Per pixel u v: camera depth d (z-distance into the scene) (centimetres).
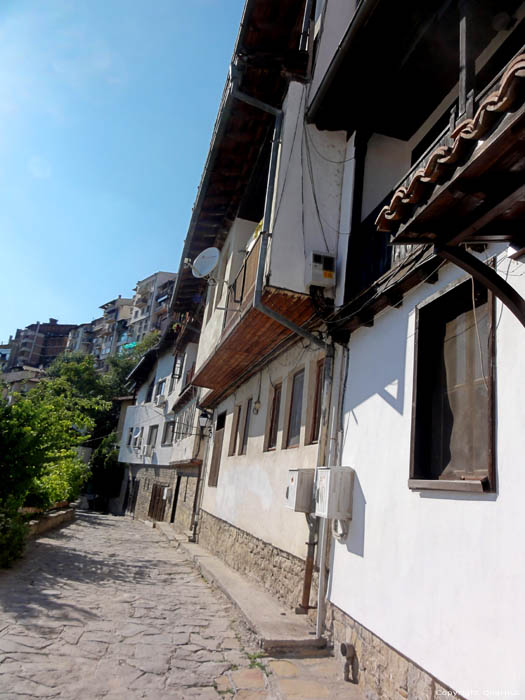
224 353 881
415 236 290
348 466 522
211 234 1112
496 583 292
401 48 537
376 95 597
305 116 648
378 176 623
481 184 239
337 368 591
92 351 7931
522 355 308
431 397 420
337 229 623
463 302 400
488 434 320
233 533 948
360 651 430
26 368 6206
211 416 1414
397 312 477
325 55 657
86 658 438
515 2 442
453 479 368
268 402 856
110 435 3344
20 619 516
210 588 794
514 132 205
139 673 420
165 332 2230
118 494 3102
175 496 1977
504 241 282
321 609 517
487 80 484
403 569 389
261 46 664
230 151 829
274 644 488
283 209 610
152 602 659
